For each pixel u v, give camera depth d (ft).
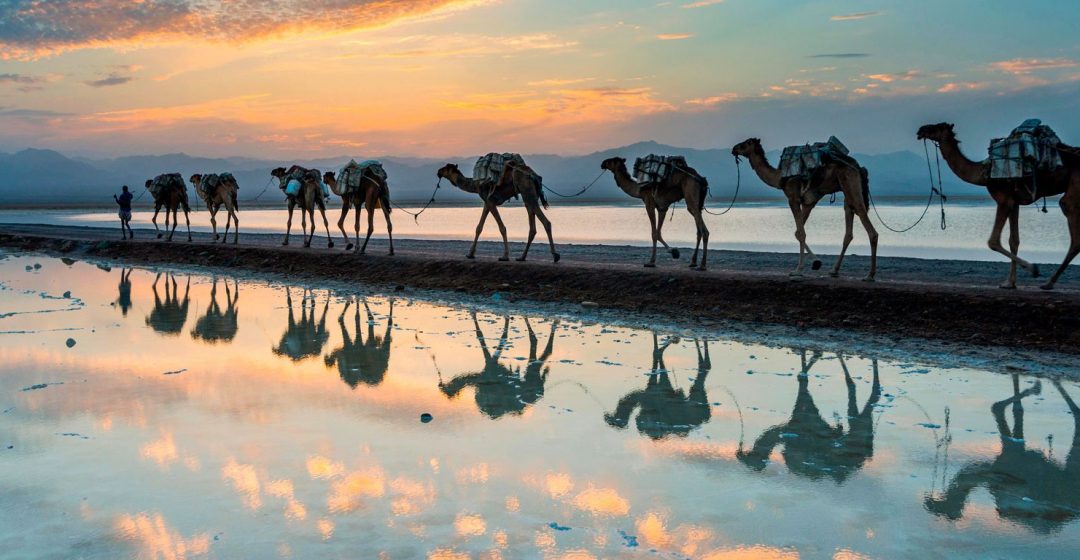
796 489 23.22
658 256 76.59
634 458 25.98
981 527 20.59
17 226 151.12
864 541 19.83
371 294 66.59
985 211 198.59
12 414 31.01
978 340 41.11
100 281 78.23
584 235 122.83
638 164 62.64
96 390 34.76
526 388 35.32
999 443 27.22
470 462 25.52
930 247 91.25
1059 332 40.09
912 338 42.57
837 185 53.11
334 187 86.58
